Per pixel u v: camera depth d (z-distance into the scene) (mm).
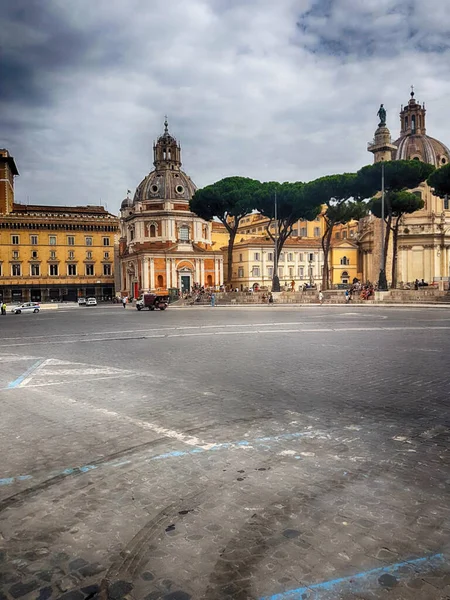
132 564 3541
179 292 74750
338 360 12461
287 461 5465
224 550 3686
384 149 60031
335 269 90312
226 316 33750
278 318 30016
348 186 52781
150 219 86312
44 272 91938
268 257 86562
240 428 6730
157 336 20031
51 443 6270
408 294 46594
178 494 4672
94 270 95250
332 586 3227
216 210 61750
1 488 4918
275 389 9156
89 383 10141
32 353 15258
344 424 6855
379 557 3543
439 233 79312
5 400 8727
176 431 6652
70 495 4719
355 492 4629
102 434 6594
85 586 3305
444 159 82188
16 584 3348
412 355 13102
